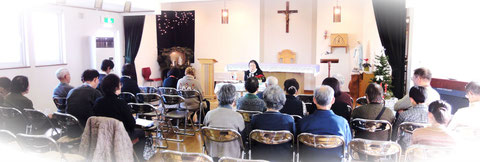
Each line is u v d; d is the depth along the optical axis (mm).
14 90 4148
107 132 3156
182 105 5734
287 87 4008
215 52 11398
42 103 7020
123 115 3600
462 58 6184
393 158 3338
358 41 9758
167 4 11320
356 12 10164
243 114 3781
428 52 6973
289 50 11008
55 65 7301
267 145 3168
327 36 10445
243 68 8461
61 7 7406
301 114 3883
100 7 7055
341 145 2910
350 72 10383
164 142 5422
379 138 3381
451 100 5957
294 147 3227
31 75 6734
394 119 3492
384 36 6664
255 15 10898
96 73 4324
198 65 11547
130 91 5496
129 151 3229
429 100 3822
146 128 4258
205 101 6250
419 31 7129
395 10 6555
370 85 3516
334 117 2971
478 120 3346
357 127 3412
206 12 11328
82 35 8062
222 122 3359
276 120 3145
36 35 7023
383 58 7312
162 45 11094
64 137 3916
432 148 2604
